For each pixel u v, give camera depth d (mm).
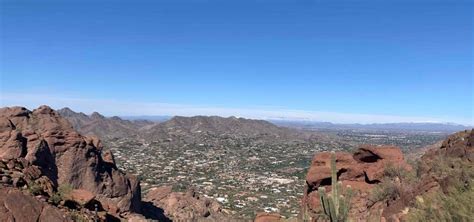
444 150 22875
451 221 12961
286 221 25734
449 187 15500
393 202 18719
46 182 21781
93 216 21281
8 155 40375
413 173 21109
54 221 17922
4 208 16656
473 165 16891
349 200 13641
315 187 26234
